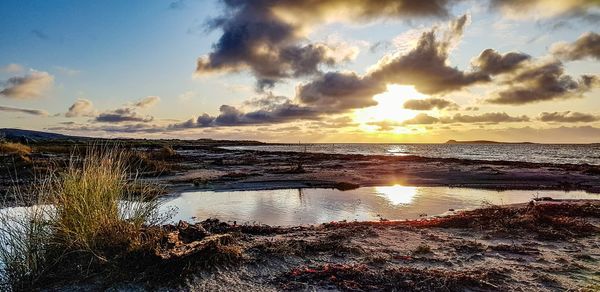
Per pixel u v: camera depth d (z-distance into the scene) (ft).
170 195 45.44
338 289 14.69
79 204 17.08
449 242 21.54
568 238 22.56
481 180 62.44
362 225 26.27
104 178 18.58
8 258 15.70
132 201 19.62
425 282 15.05
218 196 45.34
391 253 19.27
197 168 80.28
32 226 16.03
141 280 14.87
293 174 69.82
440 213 35.01
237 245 19.62
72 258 15.90
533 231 24.13
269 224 29.94
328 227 26.14
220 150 205.87
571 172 75.15
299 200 42.24
